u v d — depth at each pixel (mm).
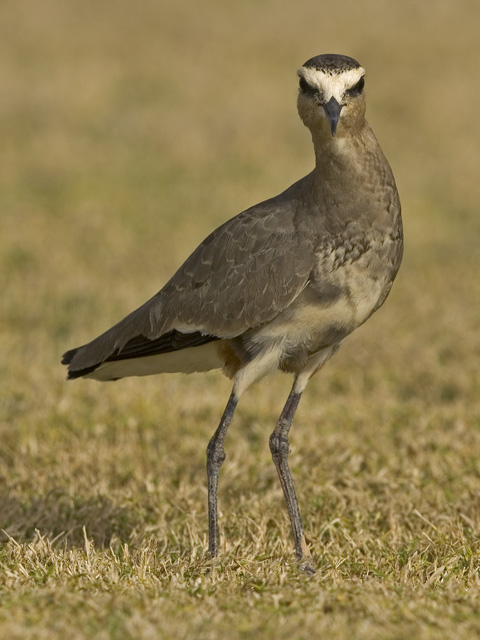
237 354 9211
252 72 38344
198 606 7316
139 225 23609
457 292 19109
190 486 11164
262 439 12742
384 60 39031
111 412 13453
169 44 42031
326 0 48250
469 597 7641
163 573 8469
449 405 13961
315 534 9875
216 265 9188
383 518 10258
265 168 28062
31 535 9820
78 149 29766
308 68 8867
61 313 18141
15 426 12820
